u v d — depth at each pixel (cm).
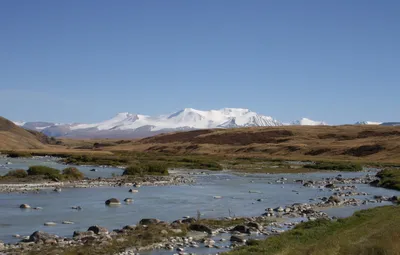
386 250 2242
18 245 2772
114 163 11762
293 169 11594
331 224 3397
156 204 4866
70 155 15962
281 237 2950
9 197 5116
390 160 14975
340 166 11838
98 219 3866
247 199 5453
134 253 2659
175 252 2714
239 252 2525
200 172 10162
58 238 2966
